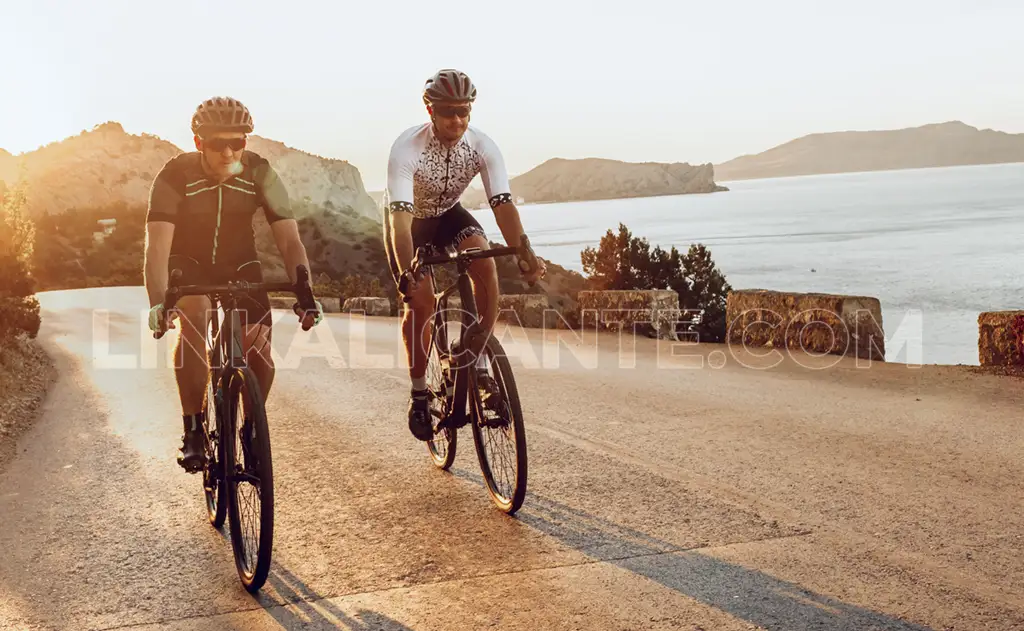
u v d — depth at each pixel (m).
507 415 4.38
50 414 8.19
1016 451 5.41
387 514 4.63
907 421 6.39
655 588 3.47
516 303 15.37
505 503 4.55
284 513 4.71
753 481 4.96
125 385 9.84
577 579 3.60
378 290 52.72
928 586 3.37
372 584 3.65
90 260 130.25
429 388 5.18
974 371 8.32
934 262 146.00
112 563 4.02
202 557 4.07
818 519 4.25
